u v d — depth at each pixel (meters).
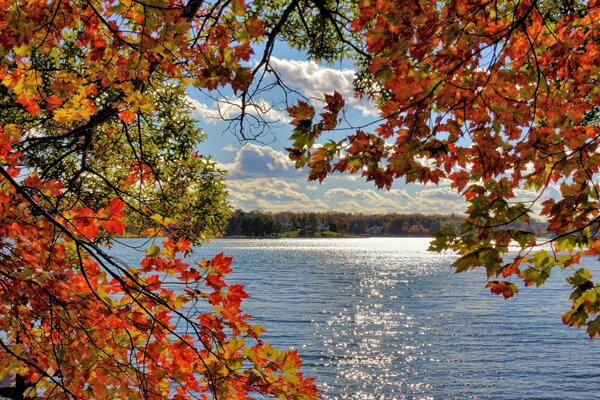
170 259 3.34
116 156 7.62
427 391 27.89
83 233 3.29
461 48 2.52
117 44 2.90
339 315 52.22
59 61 4.65
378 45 2.49
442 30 2.43
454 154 2.64
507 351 36.66
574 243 2.57
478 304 61.31
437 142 2.60
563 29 2.91
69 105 3.32
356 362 33.72
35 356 3.30
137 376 3.30
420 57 2.46
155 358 3.31
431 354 36.06
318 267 119.94
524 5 2.69
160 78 3.80
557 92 2.93
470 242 2.55
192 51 2.72
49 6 2.53
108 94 4.27
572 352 36.06
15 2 2.47
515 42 2.85
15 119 6.44
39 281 2.83
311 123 2.49
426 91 2.58
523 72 2.79
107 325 3.21
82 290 3.29
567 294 70.25
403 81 2.56
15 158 3.33
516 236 2.54
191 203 10.02
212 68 2.80
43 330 3.61
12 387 7.53
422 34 2.42
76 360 3.20
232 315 3.38
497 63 2.66
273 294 68.12
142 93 3.39
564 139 2.87
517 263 2.62
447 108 2.60
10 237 3.00
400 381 29.69
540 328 45.06
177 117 9.41
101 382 3.11
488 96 2.70
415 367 32.75
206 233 10.29
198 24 3.08
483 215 2.51
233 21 2.77
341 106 2.50
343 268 118.38
